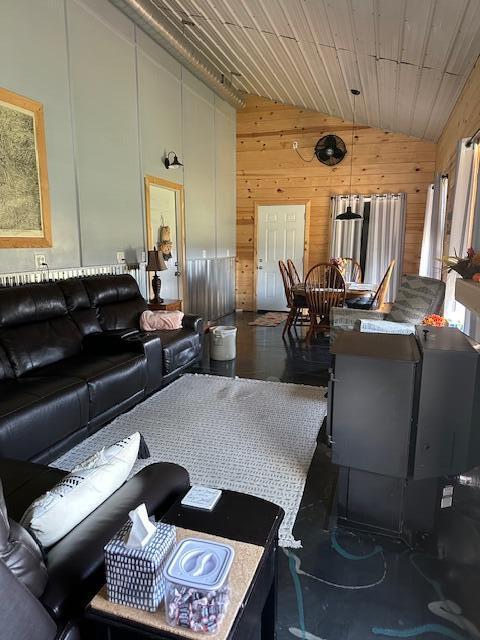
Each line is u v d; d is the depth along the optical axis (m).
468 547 1.79
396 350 1.80
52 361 2.99
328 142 7.12
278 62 5.07
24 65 3.29
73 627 0.90
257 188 7.71
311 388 3.72
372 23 3.05
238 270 8.10
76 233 3.95
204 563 0.90
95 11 4.02
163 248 5.28
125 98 4.55
